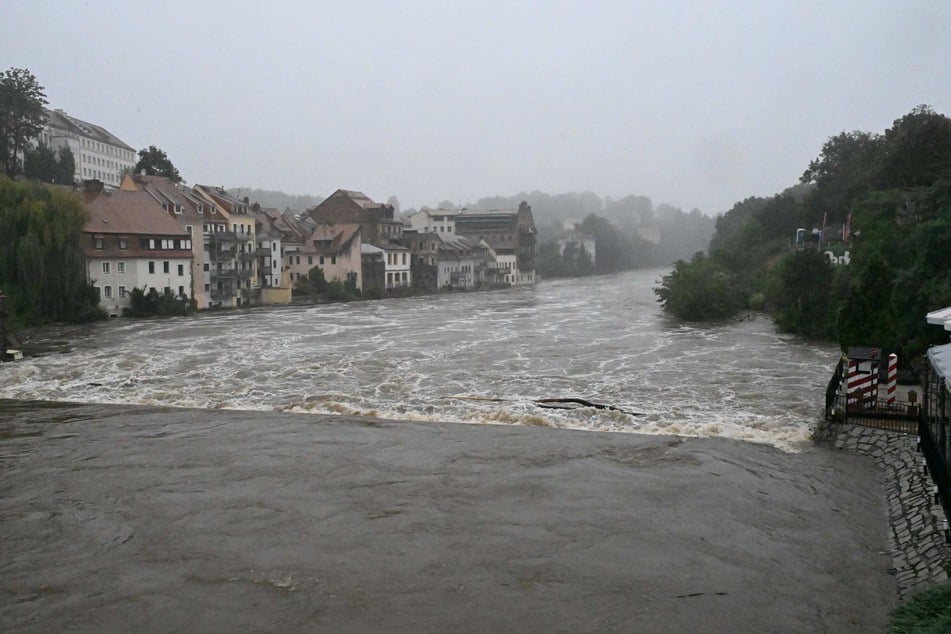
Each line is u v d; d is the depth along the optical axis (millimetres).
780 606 14297
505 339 49938
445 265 123125
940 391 16000
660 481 20984
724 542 17078
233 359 41844
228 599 14734
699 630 13508
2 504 19922
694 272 65438
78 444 25516
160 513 19078
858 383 24234
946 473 15109
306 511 19031
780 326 55031
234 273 85438
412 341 49281
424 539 17281
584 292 114750
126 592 15117
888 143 82812
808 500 19531
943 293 36000
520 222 154500
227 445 25031
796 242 84625
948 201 50000
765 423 26344
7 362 41406
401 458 23281
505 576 15523
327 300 92875
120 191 77312
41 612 14438
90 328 59688
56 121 133125
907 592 14367
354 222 117062
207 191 93688
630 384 33688
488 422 27719
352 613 14148
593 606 14336
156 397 32438
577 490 20328
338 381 35125
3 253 61219
